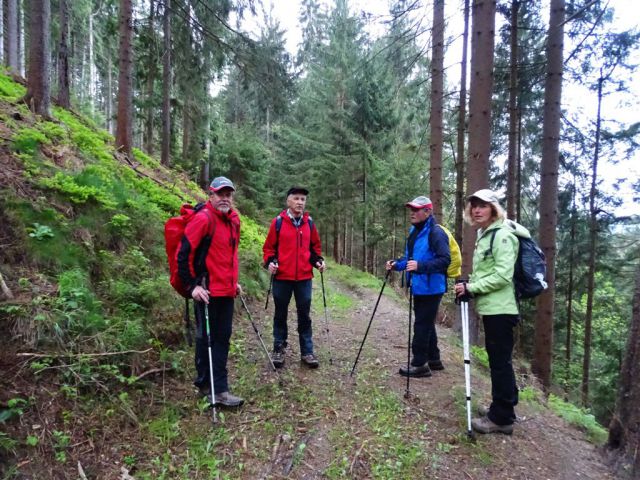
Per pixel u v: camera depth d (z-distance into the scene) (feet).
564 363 50.24
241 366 15.30
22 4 60.29
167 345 14.23
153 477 9.27
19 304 11.16
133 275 15.92
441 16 28.58
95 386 10.86
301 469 10.13
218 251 12.00
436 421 12.73
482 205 12.03
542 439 12.59
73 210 16.20
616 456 11.57
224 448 10.58
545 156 26.37
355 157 55.21
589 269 45.14
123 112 31.76
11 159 16.48
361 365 16.90
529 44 39.04
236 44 39.19
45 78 24.16
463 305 12.18
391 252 75.72
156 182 28.71
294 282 15.90
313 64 65.05
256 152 65.82
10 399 9.29
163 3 37.14
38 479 8.38
